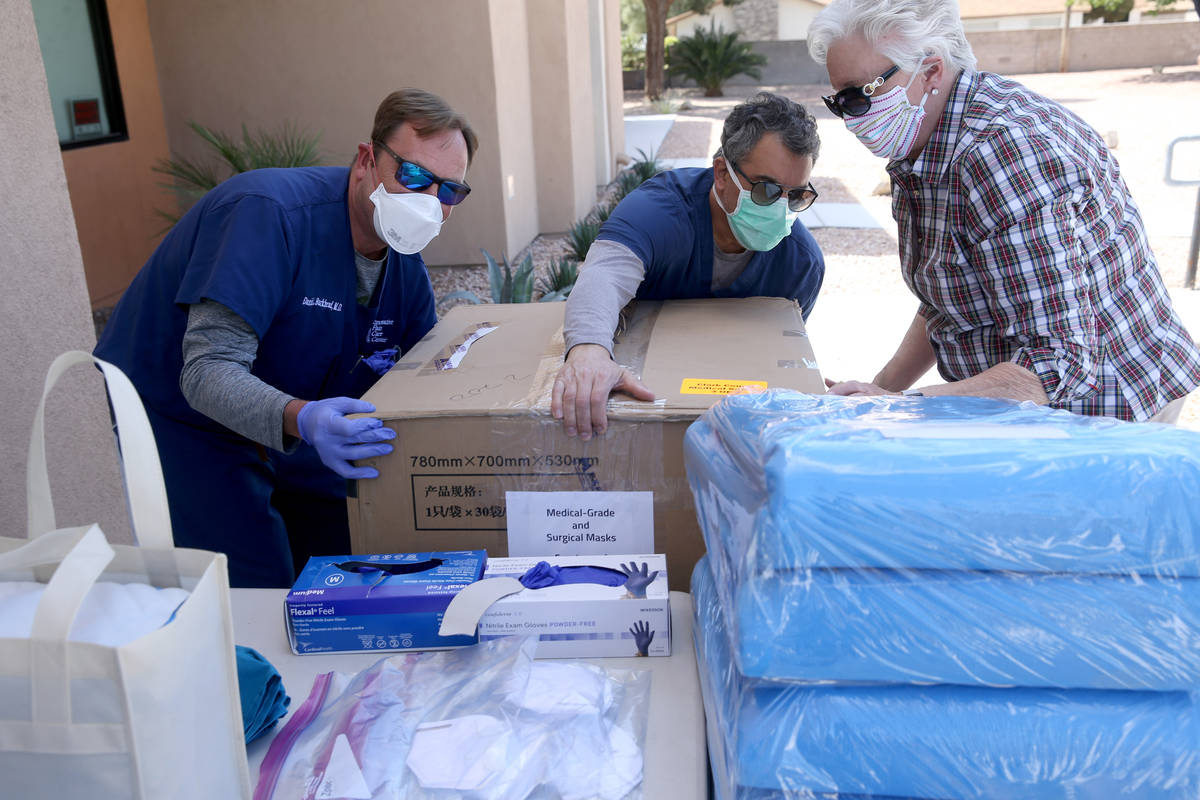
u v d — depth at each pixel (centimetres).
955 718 86
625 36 3241
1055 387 150
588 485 134
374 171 174
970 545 83
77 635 80
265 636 130
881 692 87
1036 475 82
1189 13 3078
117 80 668
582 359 140
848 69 156
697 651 119
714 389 136
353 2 699
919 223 171
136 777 76
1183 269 643
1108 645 83
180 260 182
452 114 172
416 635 122
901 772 87
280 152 653
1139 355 162
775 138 164
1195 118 1580
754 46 3003
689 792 100
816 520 83
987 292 164
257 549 204
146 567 89
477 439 133
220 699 86
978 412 104
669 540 136
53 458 219
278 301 169
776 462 86
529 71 865
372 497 138
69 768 76
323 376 189
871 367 505
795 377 141
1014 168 150
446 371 150
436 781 99
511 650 118
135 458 87
